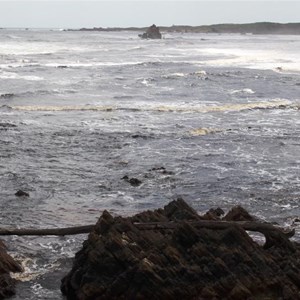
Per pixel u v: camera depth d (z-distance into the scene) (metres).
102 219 14.80
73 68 68.69
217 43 158.75
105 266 13.67
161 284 13.16
